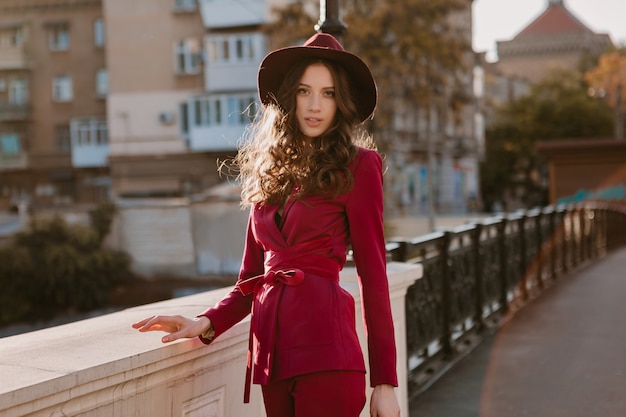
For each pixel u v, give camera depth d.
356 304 3.15
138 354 1.88
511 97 71.06
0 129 37.16
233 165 2.26
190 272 23.88
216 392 2.36
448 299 5.78
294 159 2.01
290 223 1.96
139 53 34.62
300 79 2.04
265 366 1.91
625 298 8.75
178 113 34.41
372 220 1.96
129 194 34.75
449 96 29.08
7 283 21.48
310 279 1.94
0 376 1.64
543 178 56.81
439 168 44.81
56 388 1.62
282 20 26.50
